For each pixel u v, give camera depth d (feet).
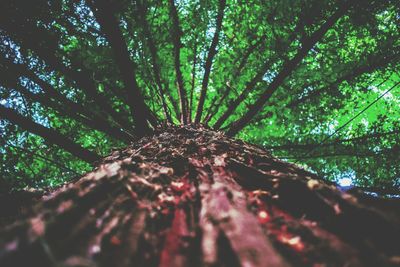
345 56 18.48
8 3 12.44
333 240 2.77
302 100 16.84
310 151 18.54
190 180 4.95
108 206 3.41
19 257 2.18
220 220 3.04
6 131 15.39
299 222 3.24
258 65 16.69
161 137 9.48
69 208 3.09
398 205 3.33
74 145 12.50
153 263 2.61
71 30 14.48
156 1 15.25
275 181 4.34
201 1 16.48
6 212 6.14
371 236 2.73
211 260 2.41
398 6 16.12
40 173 17.97
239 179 4.89
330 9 15.43
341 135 19.44
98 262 2.34
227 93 16.96
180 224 3.35
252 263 2.20
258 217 3.47
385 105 20.45
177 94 19.48
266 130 17.35
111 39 11.25
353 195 3.66
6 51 13.38
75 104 14.28
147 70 15.83
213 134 9.74
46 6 13.25
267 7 15.56
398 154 17.66
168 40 16.16
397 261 2.33
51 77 16.25
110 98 16.70
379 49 16.79
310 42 13.41
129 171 4.74
